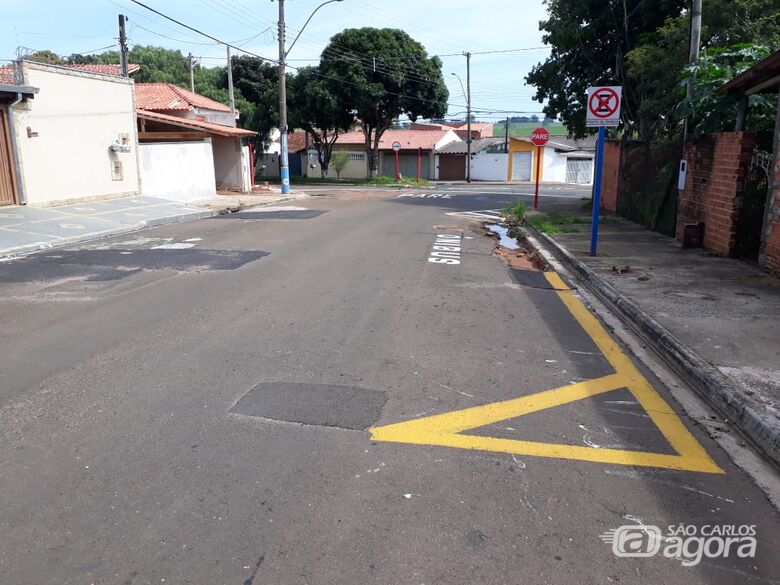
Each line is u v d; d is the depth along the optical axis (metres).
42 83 16.44
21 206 15.90
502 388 5.31
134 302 7.98
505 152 54.25
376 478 3.83
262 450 4.14
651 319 7.00
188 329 6.80
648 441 4.42
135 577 2.95
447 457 4.11
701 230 11.90
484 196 31.12
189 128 25.58
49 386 5.18
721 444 4.40
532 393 5.22
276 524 3.36
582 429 4.58
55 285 8.97
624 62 19.42
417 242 13.72
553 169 54.09
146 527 3.32
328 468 3.93
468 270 10.68
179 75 53.81
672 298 8.02
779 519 3.52
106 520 3.38
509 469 3.98
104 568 3.00
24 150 15.98
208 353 6.02
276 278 9.54
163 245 12.75
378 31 40.72
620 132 23.67
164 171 22.44
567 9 20.62
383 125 44.31
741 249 10.76
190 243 13.01
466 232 15.98
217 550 3.14
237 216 18.98
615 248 12.29
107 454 4.07
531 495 3.69
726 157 10.84
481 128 72.25
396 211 21.23
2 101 15.34
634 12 19.03
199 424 4.51
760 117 11.91
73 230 14.06
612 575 3.02
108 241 13.38
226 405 4.83
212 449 4.15
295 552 3.14
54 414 4.66
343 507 3.52
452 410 4.83
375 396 5.05
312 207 22.45
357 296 8.47
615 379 5.61
